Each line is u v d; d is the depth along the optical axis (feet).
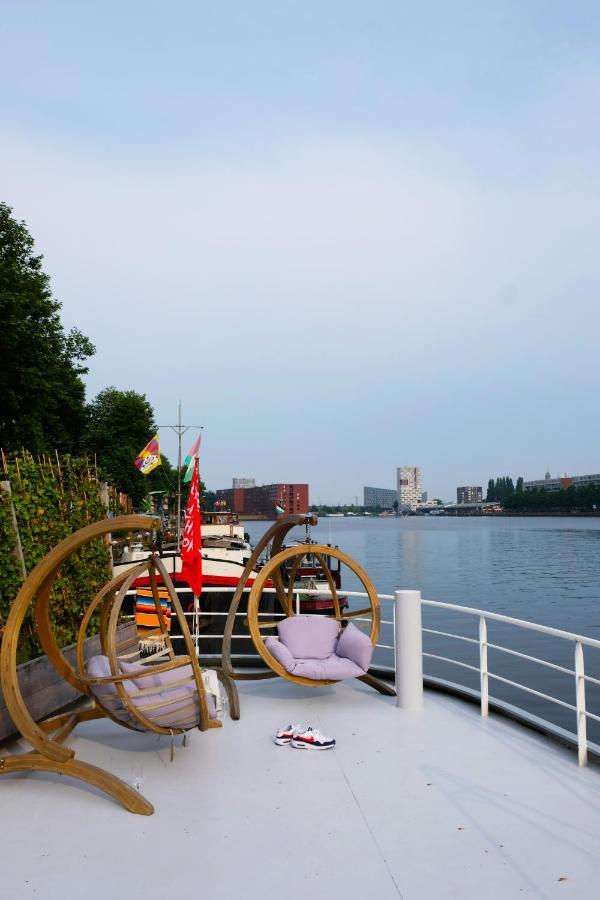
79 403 133.80
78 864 12.43
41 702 20.85
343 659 24.00
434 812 14.46
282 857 12.62
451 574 185.06
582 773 16.57
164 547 50.85
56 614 24.31
